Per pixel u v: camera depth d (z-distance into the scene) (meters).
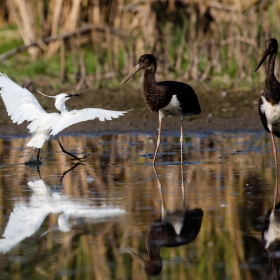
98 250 7.34
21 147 14.16
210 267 6.82
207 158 12.61
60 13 22.38
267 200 9.20
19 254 7.25
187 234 7.79
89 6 22.89
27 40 22.80
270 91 11.50
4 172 11.55
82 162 12.44
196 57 20.62
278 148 13.58
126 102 18.44
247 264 6.91
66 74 21.39
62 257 7.16
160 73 20.97
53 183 10.57
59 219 8.43
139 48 22.08
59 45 22.75
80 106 18.20
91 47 23.12
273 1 21.12
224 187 10.07
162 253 7.24
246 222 8.16
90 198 9.50
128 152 13.45
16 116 11.62
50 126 11.30
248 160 12.31
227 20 21.73
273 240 7.54
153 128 16.38
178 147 13.95
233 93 19.12
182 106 12.50
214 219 8.30
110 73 21.12
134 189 10.05
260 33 20.66
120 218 8.45
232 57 21.02
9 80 12.05
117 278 6.64
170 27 21.64
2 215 8.62
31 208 8.97
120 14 22.62
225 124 16.58
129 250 7.35
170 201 9.24
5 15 25.05
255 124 16.50
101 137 15.52
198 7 21.86
